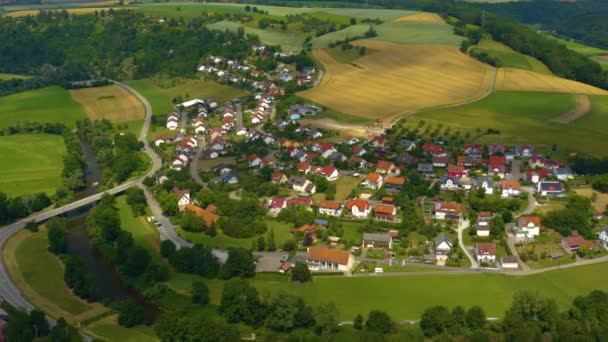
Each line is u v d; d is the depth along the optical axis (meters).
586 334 160.62
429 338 168.12
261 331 174.88
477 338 158.12
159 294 195.25
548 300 172.50
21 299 195.50
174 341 166.12
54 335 163.75
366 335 159.50
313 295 193.12
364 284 198.75
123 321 178.62
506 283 197.38
